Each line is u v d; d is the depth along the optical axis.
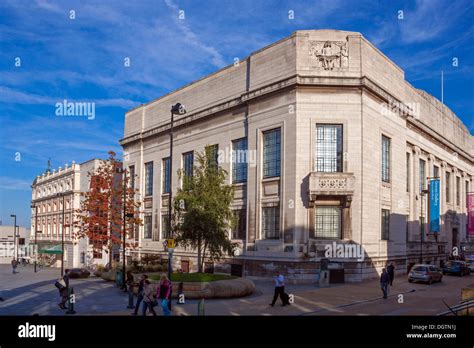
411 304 21.64
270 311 19.28
